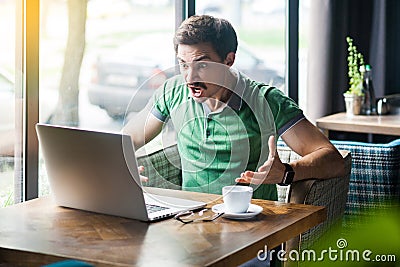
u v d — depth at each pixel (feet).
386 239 13.20
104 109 11.79
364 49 19.15
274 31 16.90
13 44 10.25
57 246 7.11
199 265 6.52
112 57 11.91
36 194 10.62
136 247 7.07
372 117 16.55
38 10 10.33
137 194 7.92
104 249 7.00
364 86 16.94
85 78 11.41
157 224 7.91
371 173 12.84
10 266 7.14
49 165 8.55
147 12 12.66
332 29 17.67
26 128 10.39
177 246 7.11
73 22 11.10
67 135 8.13
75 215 8.30
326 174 9.78
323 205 9.98
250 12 16.15
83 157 8.13
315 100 17.71
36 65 10.39
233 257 6.89
